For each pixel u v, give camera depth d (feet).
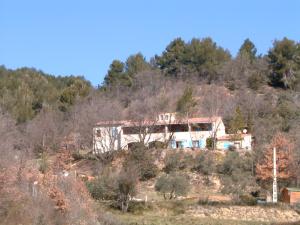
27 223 221.25
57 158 508.12
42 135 579.07
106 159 529.45
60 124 618.03
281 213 341.00
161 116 596.70
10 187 230.68
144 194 424.05
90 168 521.65
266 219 333.83
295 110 655.76
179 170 496.23
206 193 445.37
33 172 271.69
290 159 453.99
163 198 405.80
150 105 643.45
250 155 504.43
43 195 239.50
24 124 617.62
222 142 559.38
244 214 343.26
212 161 494.59
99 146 568.82
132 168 397.60
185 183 410.72
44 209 232.32
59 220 237.25
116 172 407.44
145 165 480.23
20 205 225.35
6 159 269.44
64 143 576.20
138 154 492.54
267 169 450.71
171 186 404.98
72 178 281.13
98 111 616.80
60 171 398.01
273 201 374.43
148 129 568.41
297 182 452.35
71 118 632.38
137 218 326.44
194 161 501.97
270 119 615.57
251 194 423.23
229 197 409.69
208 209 353.31
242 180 423.64
